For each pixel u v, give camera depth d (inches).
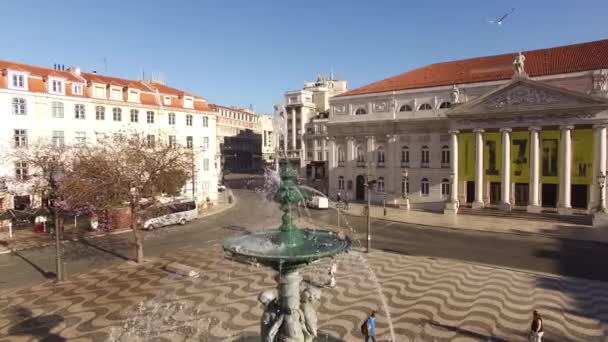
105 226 1526.8
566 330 632.4
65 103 1664.6
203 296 802.2
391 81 2304.4
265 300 415.5
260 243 398.3
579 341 597.0
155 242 1338.6
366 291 820.0
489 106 1766.7
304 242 402.0
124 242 1336.1
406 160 2102.6
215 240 1366.9
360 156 2272.4
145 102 1957.4
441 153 1980.8
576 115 1592.0
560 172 1654.8
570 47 1887.3
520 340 603.5
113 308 742.5
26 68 1652.3
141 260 1061.1
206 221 1777.8
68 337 625.0
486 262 1053.8
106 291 836.6
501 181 1796.3
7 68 1503.4
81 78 1764.3
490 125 1786.4
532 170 1699.1
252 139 4945.9
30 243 1314.0
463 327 649.0
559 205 1656.0
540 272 951.0
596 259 1074.7
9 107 1504.7
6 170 1505.9
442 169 1978.3
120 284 880.9
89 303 768.3
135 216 1068.5
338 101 2321.6
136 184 1088.2
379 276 922.1
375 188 2209.6
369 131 2203.5
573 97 1572.3
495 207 1808.6
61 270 904.9
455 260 1069.1
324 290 826.8
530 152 1708.9
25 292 834.2
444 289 827.4
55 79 1631.4
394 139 2119.8
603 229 1433.3
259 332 636.1
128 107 1881.2
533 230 1454.2
